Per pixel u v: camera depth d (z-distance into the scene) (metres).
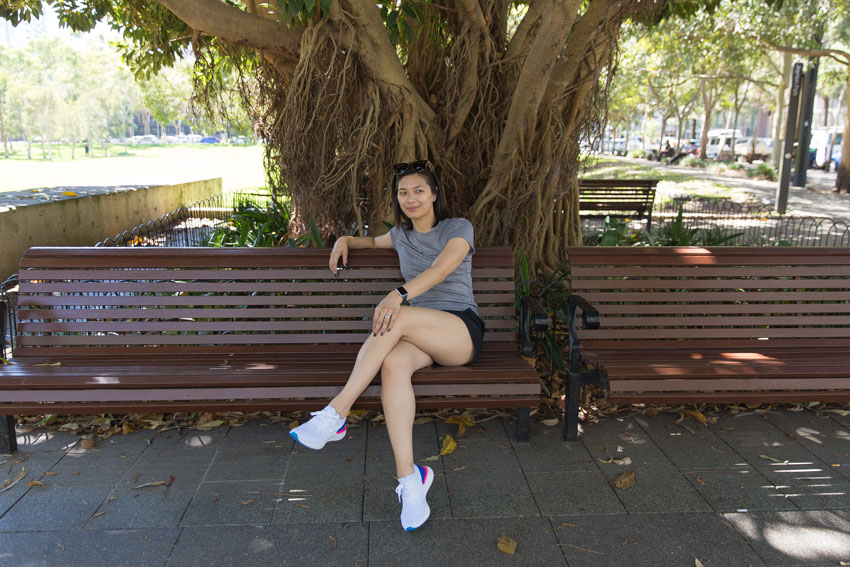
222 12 4.76
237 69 5.79
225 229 7.37
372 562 2.43
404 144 5.10
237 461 3.15
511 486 2.94
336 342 3.49
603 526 2.65
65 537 2.55
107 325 3.41
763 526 2.65
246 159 38.84
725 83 30.27
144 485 2.92
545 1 5.17
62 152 51.84
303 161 5.16
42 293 3.41
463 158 5.64
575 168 5.63
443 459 3.19
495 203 5.43
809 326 3.69
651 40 19.03
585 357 3.39
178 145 71.31
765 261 3.66
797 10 17.64
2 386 2.93
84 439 3.34
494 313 3.56
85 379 2.96
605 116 5.23
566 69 4.90
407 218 3.37
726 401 3.14
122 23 8.12
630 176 25.02
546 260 6.00
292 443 3.34
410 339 2.96
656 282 3.60
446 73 5.46
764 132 63.97
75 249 3.46
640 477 3.03
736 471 3.08
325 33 4.66
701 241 7.23
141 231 9.03
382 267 3.52
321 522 2.67
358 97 5.11
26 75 47.41
